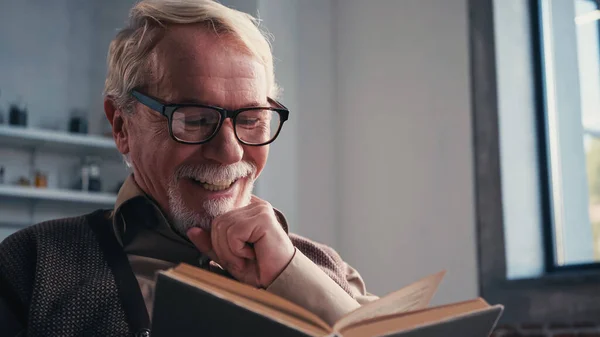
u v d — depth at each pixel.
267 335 0.87
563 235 3.08
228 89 1.32
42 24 4.22
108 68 1.44
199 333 0.90
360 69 3.81
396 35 3.65
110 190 4.21
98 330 1.20
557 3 3.18
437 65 3.43
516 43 3.21
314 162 3.82
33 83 4.15
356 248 3.71
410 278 3.43
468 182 3.22
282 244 1.25
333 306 1.20
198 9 1.34
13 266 1.27
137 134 1.36
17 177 4.04
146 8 1.37
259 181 3.60
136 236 1.34
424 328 0.94
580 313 2.75
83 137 4.01
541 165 3.16
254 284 1.26
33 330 1.19
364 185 3.71
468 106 3.27
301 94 3.83
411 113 3.52
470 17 3.25
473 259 3.17
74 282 1.24
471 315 0.98
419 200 3.43
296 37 3.86
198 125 1.29
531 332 2.89
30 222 4.03
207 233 1.29
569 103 3.12
